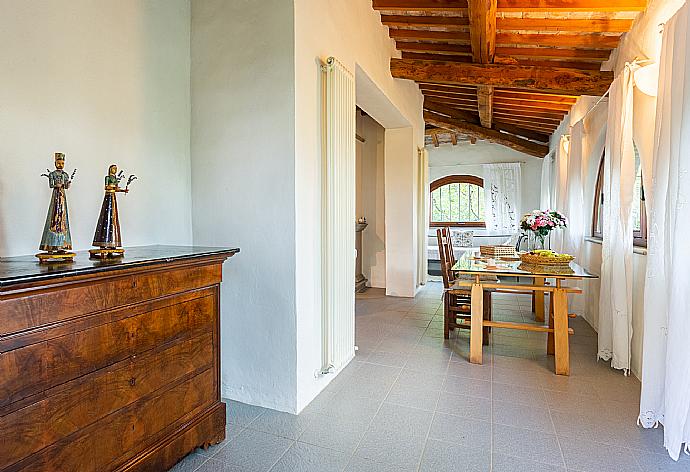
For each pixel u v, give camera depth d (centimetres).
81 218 206
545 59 429
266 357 249
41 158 188
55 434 134
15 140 179
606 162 330
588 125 454
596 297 420
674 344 196
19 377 124
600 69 419
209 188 263
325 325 275
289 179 239
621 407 250
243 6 250
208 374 201
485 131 753
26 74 182
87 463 144
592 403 255
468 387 279
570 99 540
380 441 212
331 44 287
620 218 302
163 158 251
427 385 283
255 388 254
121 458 156
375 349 358
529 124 721
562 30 357
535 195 867
